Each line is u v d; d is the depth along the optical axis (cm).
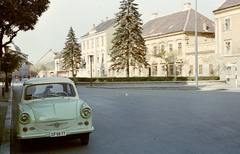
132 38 3806
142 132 705
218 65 3878
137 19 3775
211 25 4912
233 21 3794
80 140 639
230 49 3853
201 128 742
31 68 13175
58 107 566
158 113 1027
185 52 4466
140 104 1333
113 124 827
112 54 3891
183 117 927
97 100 1582
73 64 6250
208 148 546
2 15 937
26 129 521
